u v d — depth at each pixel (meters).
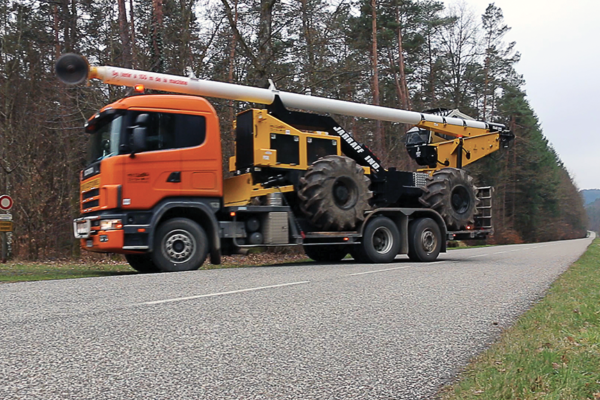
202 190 11.08
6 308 5.82
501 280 9.48
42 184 18.11
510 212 60.75
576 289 8.45
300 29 20.81
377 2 30.61
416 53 37.28
